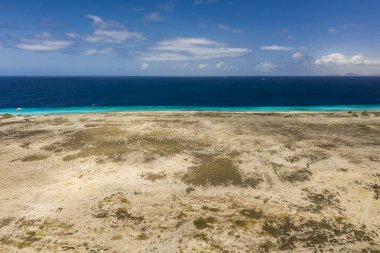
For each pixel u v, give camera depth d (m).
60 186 30.25
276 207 26.48
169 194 28.64
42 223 24.02
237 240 22.09
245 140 44.00
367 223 24.30
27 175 32.78
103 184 30.66
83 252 20.72
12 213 25.41
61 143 42.59
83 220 24.44
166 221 24.28
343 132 49.00
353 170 33.66
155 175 32.50
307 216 25.17
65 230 23.16
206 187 29.98
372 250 21.27
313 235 22.78
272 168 34.25
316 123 55.75
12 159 37.16
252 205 26.75
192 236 22.52
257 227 23.59
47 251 20.80
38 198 27.89
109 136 45.53
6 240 21.98
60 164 35.56
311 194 28.73
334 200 27.62
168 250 21.06
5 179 31.80
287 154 38.41
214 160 36.28
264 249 21.23
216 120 57.88
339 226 23.89
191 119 58.78
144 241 21.95
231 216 24.98
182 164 35.16
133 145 41.38
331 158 37.03
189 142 42.88
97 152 38.81
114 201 27.34
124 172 33.31
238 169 33.84
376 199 27.73
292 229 23.44
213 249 21.20
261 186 30.23
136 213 25.42
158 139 44.16
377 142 43.50
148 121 56.38
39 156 37.97
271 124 54.69
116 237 22.36
